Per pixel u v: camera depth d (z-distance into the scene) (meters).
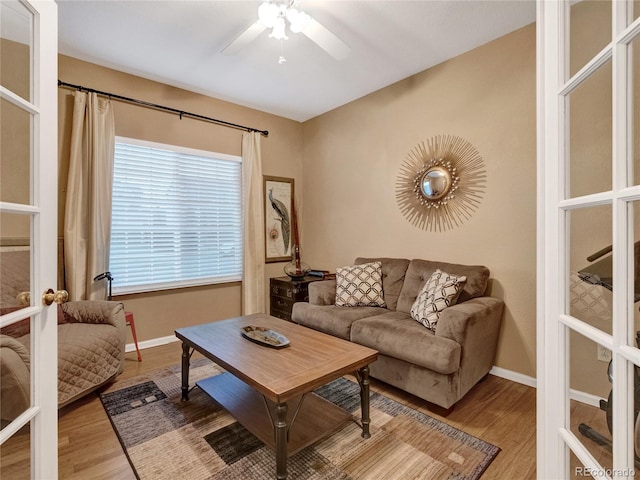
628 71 0.78
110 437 1.87
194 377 2.66
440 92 3.05
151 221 3.38
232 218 4.01
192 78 3.32
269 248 4.30
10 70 1.06
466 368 2.16
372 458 1.69
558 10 1.05
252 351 1.91
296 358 1.80
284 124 4.47
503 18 2.41
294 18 1.96
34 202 1.13
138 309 3.30
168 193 3.49
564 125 1.03
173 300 3.54
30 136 1.13
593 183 0.92
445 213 3.04
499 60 2.66
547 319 1.09
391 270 3.23
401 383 2.29
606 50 0.83
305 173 4.62
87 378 2.22
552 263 1.07
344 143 4.05
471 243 2.86
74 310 2.55
